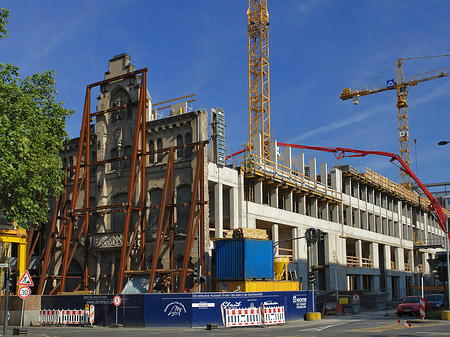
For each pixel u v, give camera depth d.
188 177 43.88
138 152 46.38
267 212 56.06
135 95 48.31
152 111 50.81
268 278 42.22
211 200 52.72
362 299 59.03
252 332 26.41
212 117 49.62
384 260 87.69
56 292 47.31
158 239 41.75
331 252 68.31
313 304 39.16
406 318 38.53
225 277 40.56
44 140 36.84
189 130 44.84
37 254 54.59
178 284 42.28
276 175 58.47
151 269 41.16
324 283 69.06
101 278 46.81
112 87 50.19
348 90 139.00
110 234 45.97
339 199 72.56
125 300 32.19
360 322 34.31
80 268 49.38
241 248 40.22
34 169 34.44
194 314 30.64
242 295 32.84
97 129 50.50
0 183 33.00
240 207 51.44
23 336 24.81
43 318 35.25
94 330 29.25
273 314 32.94
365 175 80.88
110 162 49.03
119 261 46.47
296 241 61.12
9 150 32.31
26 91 38.12
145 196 45.66
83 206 50.38
